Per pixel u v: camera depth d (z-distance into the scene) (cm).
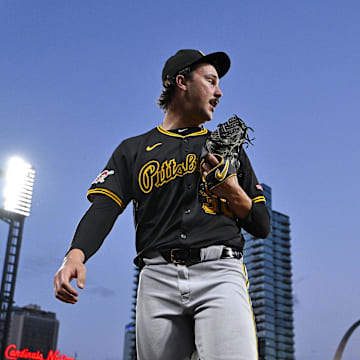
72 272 168
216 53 210
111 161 209
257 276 9419
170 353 182
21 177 3600
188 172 192
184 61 211
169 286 183
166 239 186
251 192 199
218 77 221
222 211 189
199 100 208
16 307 15575
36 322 15525
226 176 180
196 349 186
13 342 14875
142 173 199
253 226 193
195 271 181
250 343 169
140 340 188
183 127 212
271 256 9700
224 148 186
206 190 189
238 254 187
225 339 168
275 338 8888
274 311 9169
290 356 8919
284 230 10312
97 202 196
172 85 214
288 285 9700
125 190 205
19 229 4134
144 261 192
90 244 182
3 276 4066
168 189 192
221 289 176
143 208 196
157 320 183
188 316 183
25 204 3638
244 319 172
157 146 203
